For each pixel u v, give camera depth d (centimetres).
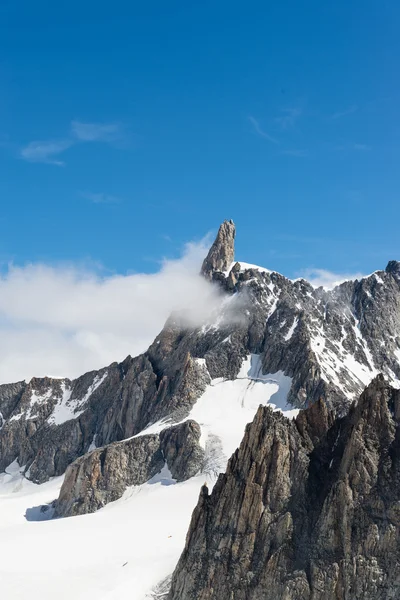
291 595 13738
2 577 19975
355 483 14538
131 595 18550
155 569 19600
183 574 15550
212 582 14875
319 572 13812
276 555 14388
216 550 15325
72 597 18600
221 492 16088
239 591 14512
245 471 16012
